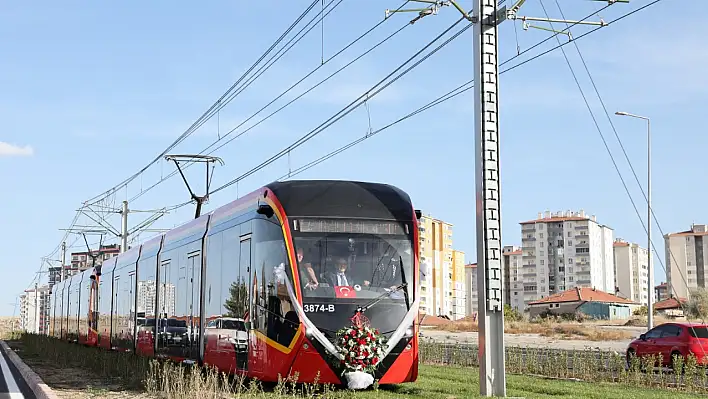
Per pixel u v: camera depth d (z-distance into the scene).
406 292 16.52
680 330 25.86
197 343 21.55
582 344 48.31
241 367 17.75
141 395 17.38
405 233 16.94
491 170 15.67
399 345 16.16
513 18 15.62
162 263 26.70
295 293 15.88
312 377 15.71
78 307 46.34
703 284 163.75
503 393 15.42
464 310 158.25
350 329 15.81
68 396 17.39
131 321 31.06
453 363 27.34
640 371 21.17
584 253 154.62
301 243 16.22
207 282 21.14
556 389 17.45
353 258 16.39
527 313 125.56
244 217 18.48
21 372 29.20
